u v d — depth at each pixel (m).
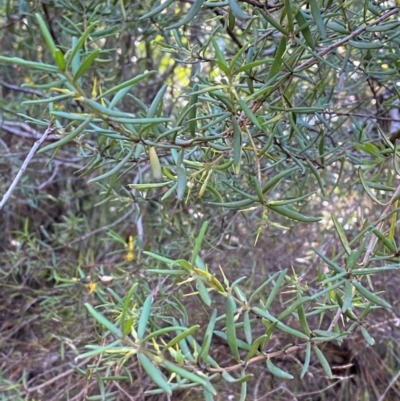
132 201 0.67
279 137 0.45
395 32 0.42
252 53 0.41
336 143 0.70
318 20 0.29
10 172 1.19
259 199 0.30
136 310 0.41
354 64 0.62
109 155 0.45
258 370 0.89
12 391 0.75
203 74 0.86
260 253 0.91
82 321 0.86
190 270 0.27
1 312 1.00
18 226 1.30
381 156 0.38
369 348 0.90
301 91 0.69
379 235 0.29
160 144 0.29
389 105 0.51
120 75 0.99
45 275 1.04
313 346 0.30
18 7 0.80
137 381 0.75
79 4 0.70
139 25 0.78
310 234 0.94
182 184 0.29
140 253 0.76
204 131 0.38
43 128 0.95
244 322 0.28
